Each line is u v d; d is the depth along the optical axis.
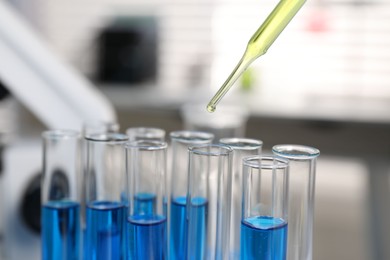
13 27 0.36
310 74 1.24
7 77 0.37
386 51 1.20
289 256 0.27
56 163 0.32
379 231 0.58
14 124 0.42
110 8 1.37
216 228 0.27
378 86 1.21
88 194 0.30
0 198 0.36
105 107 0.39
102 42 1.27
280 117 0.93
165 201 0.28
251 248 0.26
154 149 0.28
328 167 0.80
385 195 0.69
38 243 0.36
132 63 1.26
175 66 1.35
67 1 1.38
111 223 0.29
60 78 0.38
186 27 1.33
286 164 0.26
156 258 0.28
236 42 1.31
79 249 0.32
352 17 1.20
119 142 0.30
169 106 1.00
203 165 0.27
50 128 0.38
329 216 0.63
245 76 1.20
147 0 1.34
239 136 0.39
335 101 1.13
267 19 0.27
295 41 1.24
